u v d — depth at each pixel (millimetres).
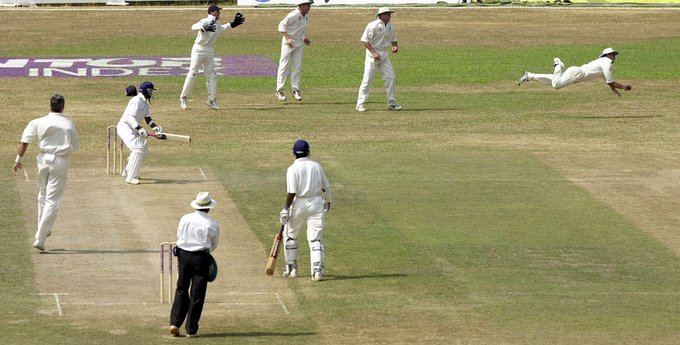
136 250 66188
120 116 110500
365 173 86562
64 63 148000
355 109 116250
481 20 193375
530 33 181625
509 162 90812
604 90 130875
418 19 193625
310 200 61219
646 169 88812
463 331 53531
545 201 78938
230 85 132375
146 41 169500
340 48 165875
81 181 82750
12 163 88750
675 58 157375
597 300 58719
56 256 64875
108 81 133875
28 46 164500
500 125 107875
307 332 53156
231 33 179000
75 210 74688
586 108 118562
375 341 51969
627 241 69688
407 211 75812
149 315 55312
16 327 52969
